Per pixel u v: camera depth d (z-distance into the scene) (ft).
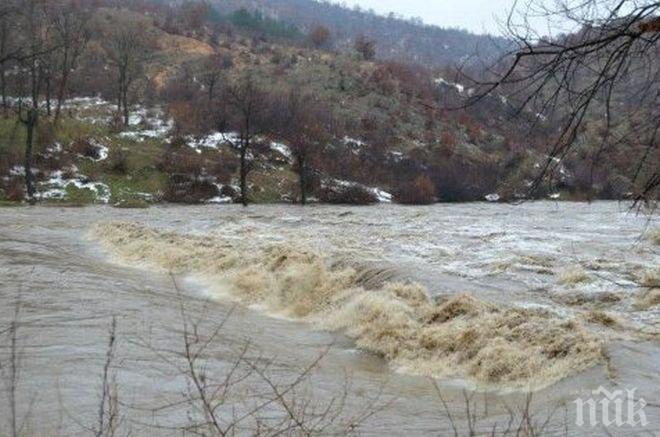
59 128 159.02
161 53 257.55
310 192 158.92
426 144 186.70
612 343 34.60
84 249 75.66
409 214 119.24
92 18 237.04
